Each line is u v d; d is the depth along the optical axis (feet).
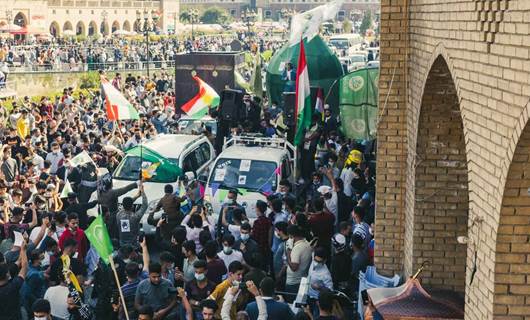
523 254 27.48
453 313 36.76
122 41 254.88
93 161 71.87
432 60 36.35
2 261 43.83
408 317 36.32
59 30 335.88
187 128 92.38
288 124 75.97
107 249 38.37
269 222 50.93
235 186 65.72
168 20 390.63
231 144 73.41
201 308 37.19
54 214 52.21
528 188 26.35
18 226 51.13
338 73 98.32
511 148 25.62
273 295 36.09
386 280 43.06
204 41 288.92
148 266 41.29
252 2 512.63
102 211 55.52
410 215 42.06
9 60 189.06
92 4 353.10
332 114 87.81
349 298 43.96
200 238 46.39
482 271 29.09
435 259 41.24
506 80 26.08
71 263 44.06
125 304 39.86
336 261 44.57
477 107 29.37
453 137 39.93
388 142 43.78
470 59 30.22
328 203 57.16
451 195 40.70
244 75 119.85
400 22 42.88
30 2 309.63
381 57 43.37
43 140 85.46
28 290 42.80
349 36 223.30
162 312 39.27
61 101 116.78
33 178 64.69
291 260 44.32
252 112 86.12
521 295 27.81
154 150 72.13
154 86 134.72
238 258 44.98
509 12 25.81
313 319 40.81
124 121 99.25
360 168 64.39
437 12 35.65
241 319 34.76
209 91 91.76
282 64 99.25
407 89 43.21
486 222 28.50
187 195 60.90
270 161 67.00
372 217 52.95
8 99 152.15
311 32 69.82
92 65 196.13
